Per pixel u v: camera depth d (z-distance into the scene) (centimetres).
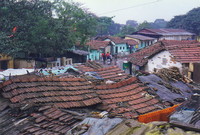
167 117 795
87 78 1338
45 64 2609
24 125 660
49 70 1620
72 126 649
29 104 739
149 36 5666
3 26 2392
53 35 2428
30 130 627
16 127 653
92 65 1859
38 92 855
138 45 4997
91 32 3012
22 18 2503
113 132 504
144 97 1080
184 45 1989
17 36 2425
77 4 2961
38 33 2436
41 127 647
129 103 993
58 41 2583
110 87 1101
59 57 2969
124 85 1153
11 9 2489
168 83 1286
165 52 1906
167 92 1177
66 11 2741
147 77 1317
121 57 4300
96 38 4903
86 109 885
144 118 830
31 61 2655
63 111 759
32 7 2642
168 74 1405
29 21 2519
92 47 3722
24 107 727
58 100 848
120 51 4641
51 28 2525
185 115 759
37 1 2664
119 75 1524
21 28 2461
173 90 1209
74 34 2777
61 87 948
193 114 752
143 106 992
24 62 2677
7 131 641
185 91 1246
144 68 2066
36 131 627
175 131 466
